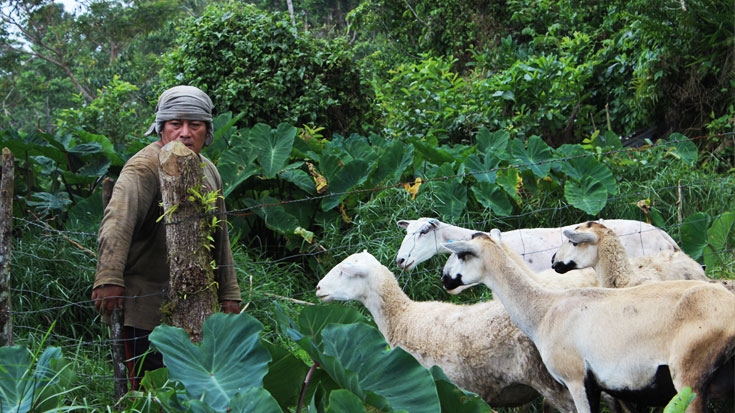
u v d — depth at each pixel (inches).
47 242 318.3
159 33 1180.5
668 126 561.3
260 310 300.8
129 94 885.2
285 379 183.0
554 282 238.2
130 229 204.8
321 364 171.0
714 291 182.1
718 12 527.8
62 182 398.9
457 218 361.7
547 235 317.1
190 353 175.5
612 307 192.9
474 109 534.0
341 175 379.2
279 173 381.4
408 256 318.7
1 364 187.6
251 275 319.9
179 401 171.8
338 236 367.2
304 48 503.5
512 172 377.1
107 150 390.9
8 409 177.2
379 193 374.0
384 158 386.3
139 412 175.6
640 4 549.3
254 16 512.1
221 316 181.3
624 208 381.1
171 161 202.8
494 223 370.0
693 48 540.1
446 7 756.6
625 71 586.6
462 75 737.6
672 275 240.1
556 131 556.7
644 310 187.8
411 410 167.3
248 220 383.2
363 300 253.6
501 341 221.1
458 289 239.1
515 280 207.5
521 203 376.5
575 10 675.4
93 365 250.1
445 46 764.6
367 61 743.1
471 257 211.0
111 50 1100.5
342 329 178.5
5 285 210.4
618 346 189.2
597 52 611.8
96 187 383.9
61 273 307.0
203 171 222.4
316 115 489.4
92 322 298.5
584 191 370.0
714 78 546.9
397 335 244.4
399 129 526.9
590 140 454.9
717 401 219.9
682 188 400.2
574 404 213.5
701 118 540.7
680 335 180.2
